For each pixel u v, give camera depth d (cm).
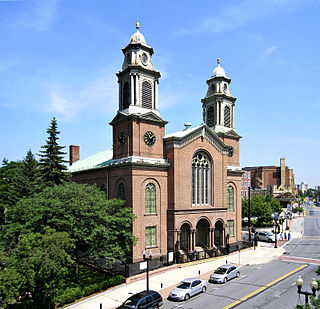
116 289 2614
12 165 5306
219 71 4697
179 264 3344
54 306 2211
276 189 12975
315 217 10644
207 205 3922
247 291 2570
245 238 5250
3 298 1823
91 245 2589
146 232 3347
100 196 2922
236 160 4719
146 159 3438
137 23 3719
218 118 4584
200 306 2245
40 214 2461
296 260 3753
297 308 1603
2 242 2586
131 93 3516
